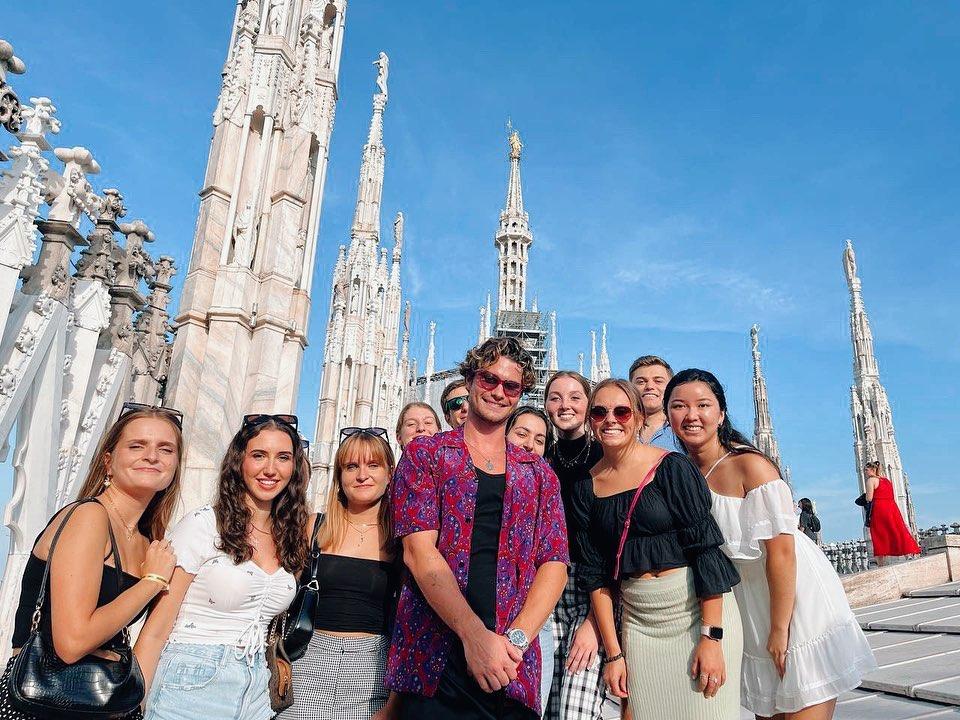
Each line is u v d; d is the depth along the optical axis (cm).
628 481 364
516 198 6575
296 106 902
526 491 323
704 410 389
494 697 288
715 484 381
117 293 814
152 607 315
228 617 335
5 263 536
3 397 571
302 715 353
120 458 316
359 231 2631
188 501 703
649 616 350
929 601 1003
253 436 359
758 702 366
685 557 346
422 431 559
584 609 407
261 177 840
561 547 323
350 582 372
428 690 288
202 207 826
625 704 357
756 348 3347
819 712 343
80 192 657
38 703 250
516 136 6844
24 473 630
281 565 364
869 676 585
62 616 258
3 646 602
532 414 458
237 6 906
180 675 316
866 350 2545
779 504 348
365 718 352
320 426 2406
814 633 346
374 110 2767
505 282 6331
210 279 796
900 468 2394
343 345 2492
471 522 308
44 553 277
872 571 1137
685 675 335
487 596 297
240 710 324
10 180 544
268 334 801
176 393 747
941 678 545
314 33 941
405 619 307
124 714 268
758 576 369
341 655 361
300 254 910
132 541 315
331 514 396
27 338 598
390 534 367
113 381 779
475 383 333
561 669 406
